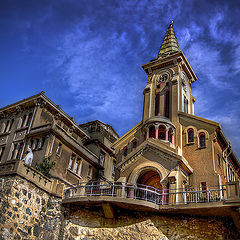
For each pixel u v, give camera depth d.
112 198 24.00
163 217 23.89
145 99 37.25
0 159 35.16
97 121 44.12
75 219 25.28
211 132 30.56
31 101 36.31
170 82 36.56
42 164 30.66
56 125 33.47
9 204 22.73
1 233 21.64
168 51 41.88
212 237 22.23
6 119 38.44
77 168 35.44
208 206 22.11
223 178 30.64
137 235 23.59
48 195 26.02
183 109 34.97
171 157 28.25
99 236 24.19
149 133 32.41
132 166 29.81
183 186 27.56
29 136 34.06
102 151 41.84
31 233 23.62
